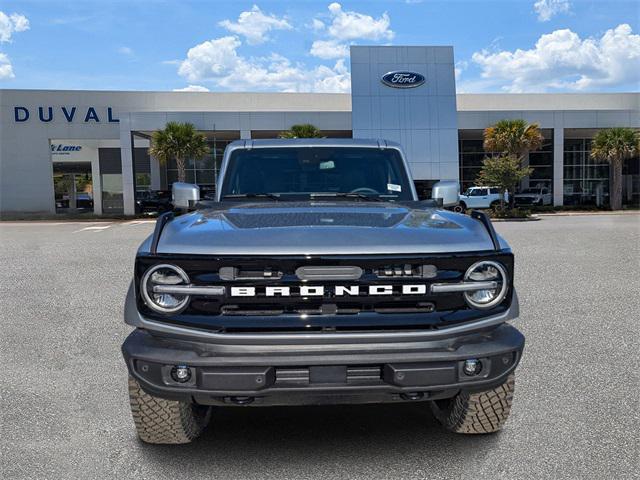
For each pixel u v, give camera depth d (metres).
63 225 27.20
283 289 2.60
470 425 3.30
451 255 2.67
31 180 39.16
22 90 38.56
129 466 3.10
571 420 3.65
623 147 34.12
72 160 41.62
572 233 18.52
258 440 3.43
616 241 15.48
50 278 9.88
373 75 33.03
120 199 42.62
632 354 5.08
